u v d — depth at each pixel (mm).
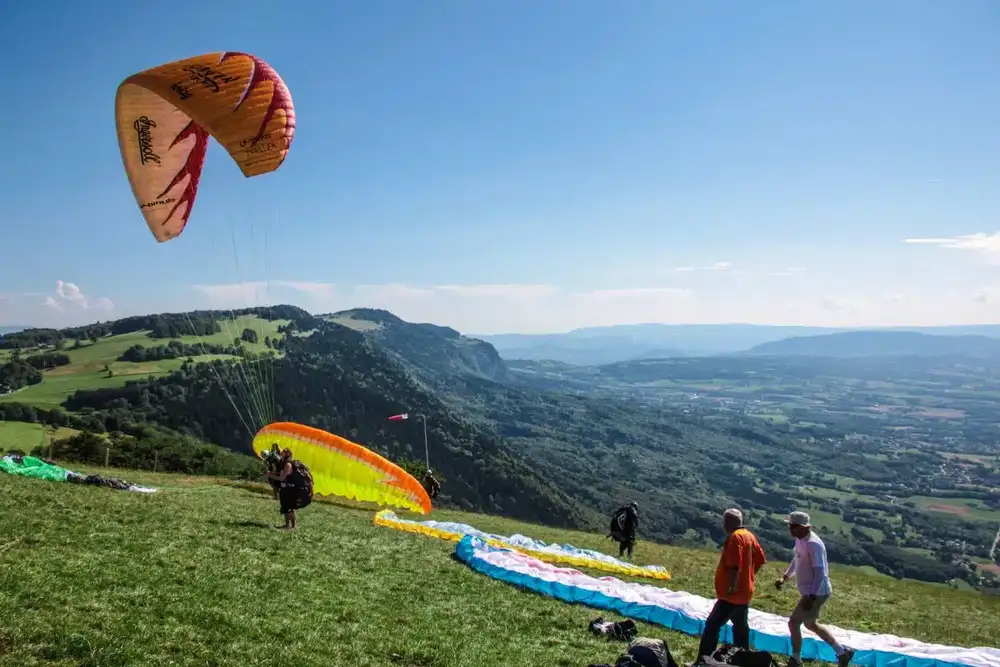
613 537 21016
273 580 10781
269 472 16297
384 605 10695
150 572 9852
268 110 14367
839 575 25125
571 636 10711
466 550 15766
